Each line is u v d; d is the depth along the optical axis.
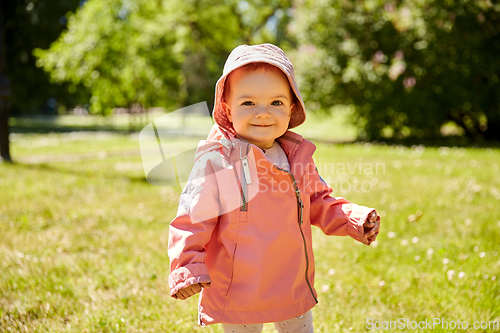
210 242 1.66
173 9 17.36
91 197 5.28
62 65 9.69
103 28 9.62
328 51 12.01
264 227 1.59
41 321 2.31
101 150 11.10
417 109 11.72
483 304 2.39
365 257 3.19
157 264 3.10
